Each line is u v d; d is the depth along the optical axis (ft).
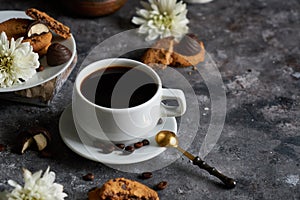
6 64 2.63
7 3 3.31
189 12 3.37
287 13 3.41
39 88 2.69
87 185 2.45
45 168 2.50
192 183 2.48
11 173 2.47
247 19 3.34
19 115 2.69
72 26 3.21
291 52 3.15
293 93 2.90
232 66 3.03
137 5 3.39
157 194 2.41
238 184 2.48
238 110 2.80
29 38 2.78
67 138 2.51
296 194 2.47
